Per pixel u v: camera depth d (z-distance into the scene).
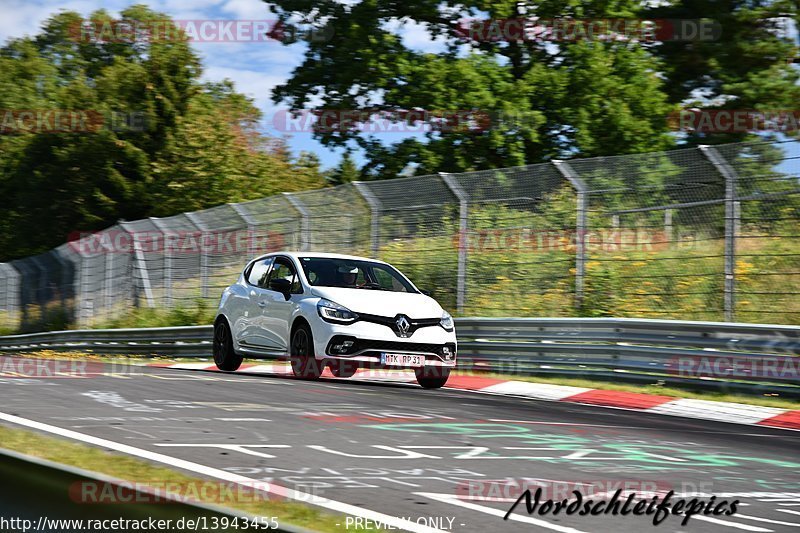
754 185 19.53
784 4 48.50
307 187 63.41
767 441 12.30
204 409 12.18
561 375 20.03
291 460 8.86
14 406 11.62
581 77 41.69
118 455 8.25
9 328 48.19
